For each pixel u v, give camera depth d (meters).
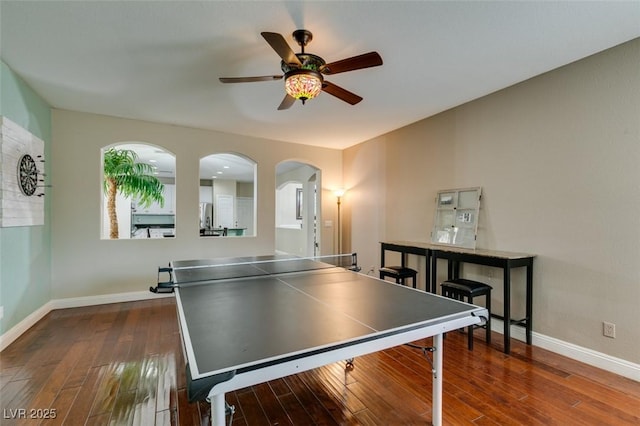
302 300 1.82
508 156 3.08
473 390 2.09
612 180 2.36
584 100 2.52
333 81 2.90
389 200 4.69
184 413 1.82
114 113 3.88
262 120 4.12
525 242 2.92
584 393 2.05
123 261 4.09
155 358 2.49
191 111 3.79
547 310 2.74
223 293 1.97
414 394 2.04
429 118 3.98
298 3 1.86
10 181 2.71
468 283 2.92
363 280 2.38
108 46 2.36
